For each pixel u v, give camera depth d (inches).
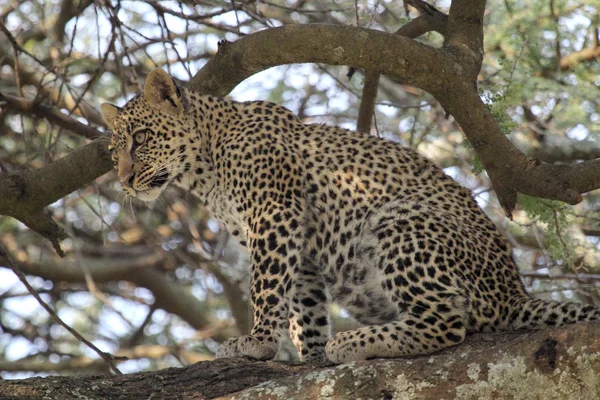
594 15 625.3
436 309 352.2
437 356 299.1
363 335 348.2
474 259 363.6
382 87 742.5
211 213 434.0
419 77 391.5
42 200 467.8
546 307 346.9
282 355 609.6
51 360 828.6
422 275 357.7
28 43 743.1
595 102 631.2
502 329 355.6
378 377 298.2
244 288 716.7
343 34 390.0
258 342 376.5
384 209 380.5
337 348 348.8
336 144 407.2
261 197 400.8
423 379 293.4
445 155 706.8
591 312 336.2
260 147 406.9
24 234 829.2
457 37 420.5
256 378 331.0
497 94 481.4
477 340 346.0
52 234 484.4
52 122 540.1
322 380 302.2
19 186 465.1
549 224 483.5
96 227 826.8
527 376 279.3
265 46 409.4
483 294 357.1
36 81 713.0
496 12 665.0
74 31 522.0
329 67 754.8
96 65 747.4
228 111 425.4
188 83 447.5
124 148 426.6
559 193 376.8
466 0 425.1
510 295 361.1
